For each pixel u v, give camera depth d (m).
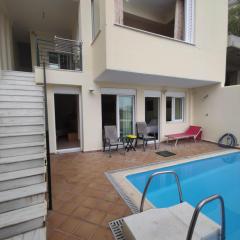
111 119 6.64
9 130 3.33
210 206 3.13
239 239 2.35
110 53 4.37
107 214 2.51
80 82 5.72
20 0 6.11
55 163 4.79
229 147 6.50
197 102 7.94
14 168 2.67
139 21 7.30
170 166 4.61
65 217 2.43
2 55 5.93
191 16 5.85
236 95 6.38
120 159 5.15
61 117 9.46
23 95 4.25
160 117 7.40
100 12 4.66
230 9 10.85
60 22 7.79
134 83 6.56
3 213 2.13
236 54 8.58
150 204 2.79
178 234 1.80
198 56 5.91
